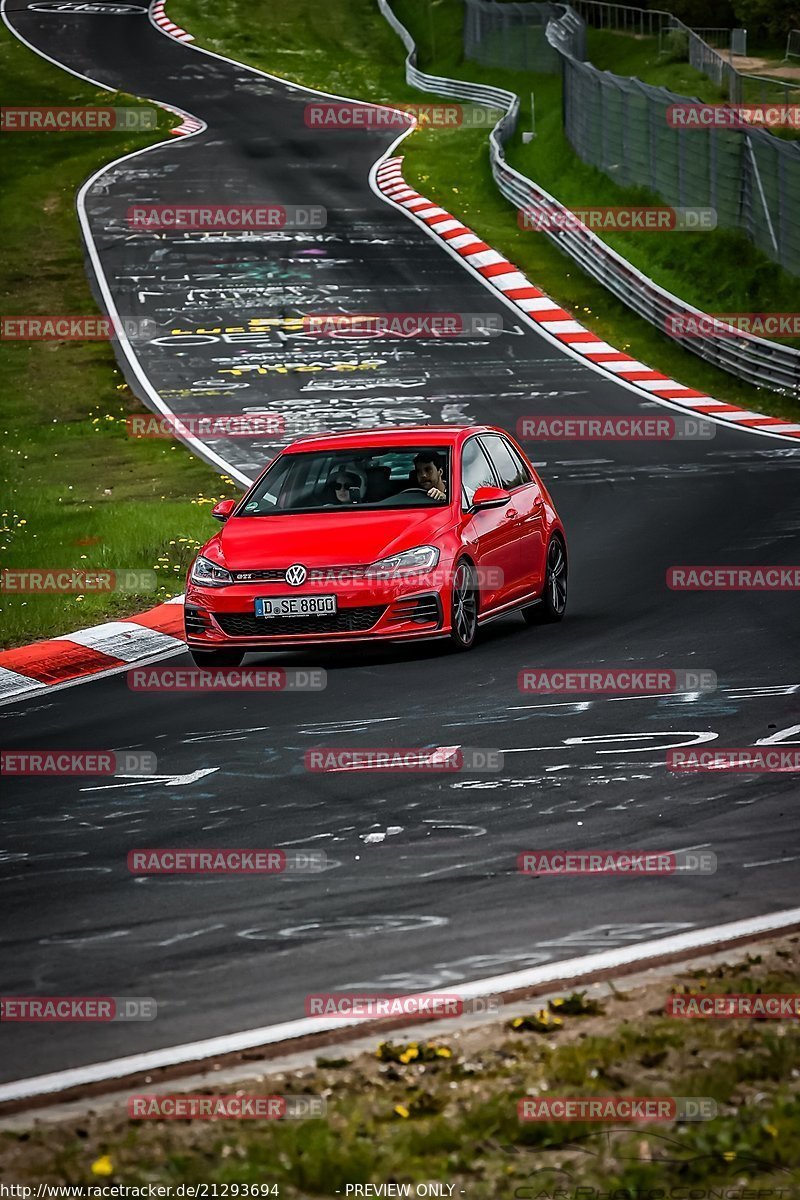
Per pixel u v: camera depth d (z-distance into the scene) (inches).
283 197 5915.4
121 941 850.8
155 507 2632.9
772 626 1652.3
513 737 1258.0
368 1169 559.5
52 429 3513.8
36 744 1333.7
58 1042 719.1
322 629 1523.1
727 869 925.8
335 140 6948.8
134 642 1743.4
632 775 1133.1
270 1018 735.1
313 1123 604.1
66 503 2770.7
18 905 918.4
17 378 3988.7
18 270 5073.8
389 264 5022.1
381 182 6131.9
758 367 3998.5
